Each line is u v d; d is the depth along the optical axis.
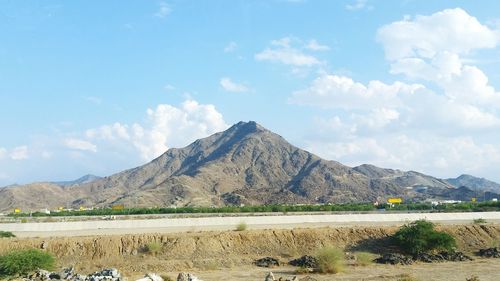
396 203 135.12
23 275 51.12
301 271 55.00
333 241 67.62
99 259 60.53
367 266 58.56
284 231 68.69
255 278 52.06
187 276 46.03
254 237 66.94
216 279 51.59
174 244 63.75
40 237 66.12
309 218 84.50
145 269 56.94
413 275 52.69
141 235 65.50
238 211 113.75
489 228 73.56
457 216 89.44
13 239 63.56
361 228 70.94
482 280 49.97
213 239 65.31
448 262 61.34
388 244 67.69
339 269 54.97
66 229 75.69
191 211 114.31
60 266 57.88
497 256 64.50
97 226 77.56
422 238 65.06
